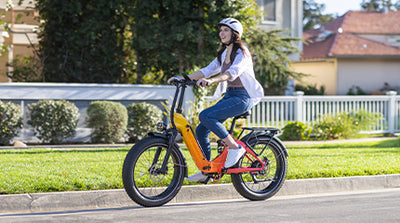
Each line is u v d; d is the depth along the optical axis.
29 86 12.09
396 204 6.12
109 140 12.09
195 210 5.79
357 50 29.56
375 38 32.12
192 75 6.12
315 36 33.31
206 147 6.08
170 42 15.15
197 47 15.42
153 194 6.21
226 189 6.64
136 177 6.12
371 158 9.07
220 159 6.12
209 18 14.76
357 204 6.13
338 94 29.34
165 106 12.54
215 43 14.77
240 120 12.93
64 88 12.37
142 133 12.40
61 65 15.38
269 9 23.00
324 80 30.27
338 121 14.12
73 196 6.00
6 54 15.54
